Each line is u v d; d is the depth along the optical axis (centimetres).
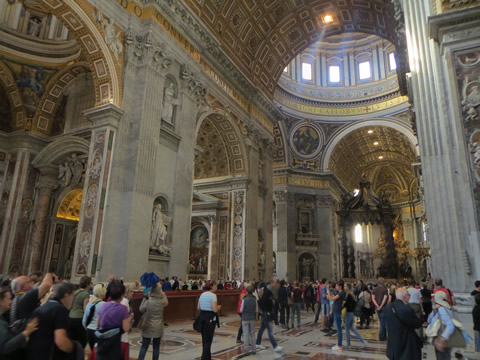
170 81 1224
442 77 772
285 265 2686
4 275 1136
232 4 1522
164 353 611
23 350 256
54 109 1334
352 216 2914
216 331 874
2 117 1312
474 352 546
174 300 995
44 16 1389
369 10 1680
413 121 1188
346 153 3331
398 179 3959
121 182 1005
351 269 2797
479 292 555
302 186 2925
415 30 848
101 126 1006
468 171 679
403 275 3353
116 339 328
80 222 958
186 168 1235
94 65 1041
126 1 1105
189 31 1289
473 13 728
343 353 639
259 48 1795
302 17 1814
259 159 1866
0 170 1255
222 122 1606
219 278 1755
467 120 702
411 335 357
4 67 1256
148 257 1026
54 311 268
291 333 880
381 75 2911
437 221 722
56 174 1283
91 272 895
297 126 2947
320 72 3072
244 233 1619
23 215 1217
